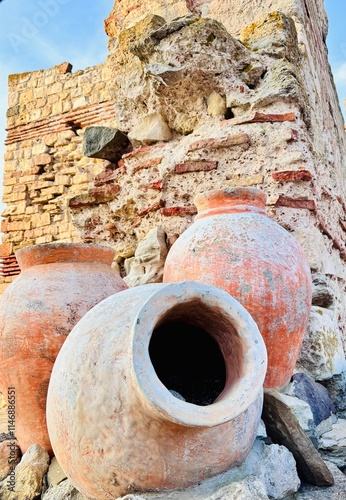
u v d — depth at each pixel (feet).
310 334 9.50
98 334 5.09
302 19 15.02
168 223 12.10
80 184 29.30
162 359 5.88
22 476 6.82
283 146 11.17
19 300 7.55
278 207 10.84
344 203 16.89
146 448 4.48
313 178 11.16
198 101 12.74
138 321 4.27
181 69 12.11
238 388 4.37
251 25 13.64
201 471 4.66
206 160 11.92
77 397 4.85
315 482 5.97
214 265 7.50
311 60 15.46
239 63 12.57
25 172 30.86
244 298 7.24
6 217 30.68
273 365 7.48
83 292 7.59
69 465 5.02
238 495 4.43
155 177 12.71
